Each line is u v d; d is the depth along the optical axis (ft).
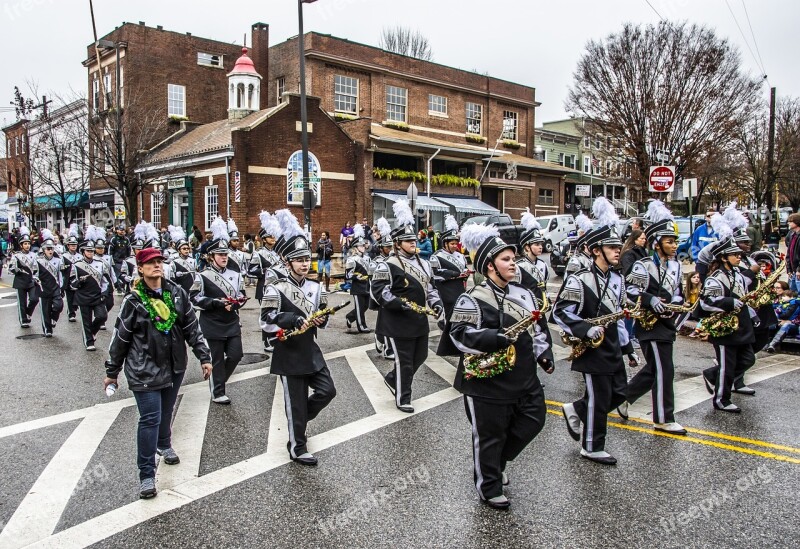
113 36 106.83
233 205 79.66
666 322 20.49
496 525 14.24
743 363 22.80
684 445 19.10
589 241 18.03
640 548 13.17
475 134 129.29
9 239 93.86
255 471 17.46
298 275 18.84
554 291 52.19
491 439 14.87
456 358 32.17
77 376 28.78
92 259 35.58
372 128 103.35
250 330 40.60
